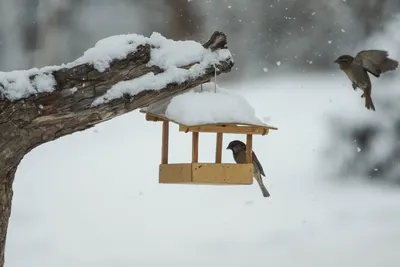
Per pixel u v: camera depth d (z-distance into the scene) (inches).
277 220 617.9
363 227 591.8
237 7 1131.9
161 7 1198.3
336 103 917.8
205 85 297.9
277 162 805.2
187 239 557.0
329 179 756.6
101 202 681.6
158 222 610.2
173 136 954.7
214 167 294.2
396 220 608.1
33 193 715.4
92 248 526.9
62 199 692.1
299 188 731.4
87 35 1225.4
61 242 543.5
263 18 1122.7
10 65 1195.9
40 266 472.4
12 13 1203.2
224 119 282.5
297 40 1104.2
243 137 881.5
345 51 1071.0
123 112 253.6
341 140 790.5
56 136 248.5
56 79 241.3
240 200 692.7
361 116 797.9
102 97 246.1
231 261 494.9
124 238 557.3
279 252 519.2
